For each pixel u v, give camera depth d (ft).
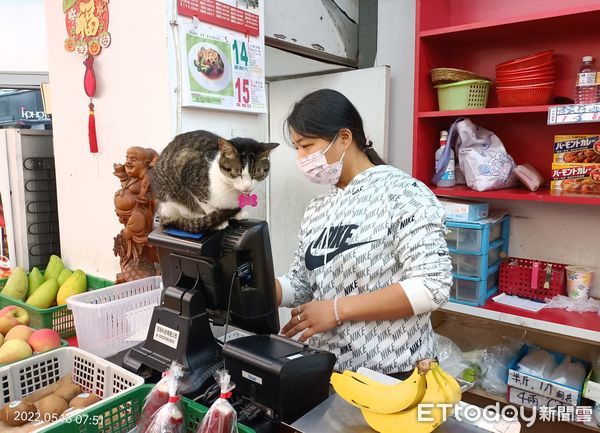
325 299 4.16
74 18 6.12
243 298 3.04
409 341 3.91
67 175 6.75
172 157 4.33
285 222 9.30
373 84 8.01
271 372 2.75
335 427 2.72
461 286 6.65
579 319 5.87
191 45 5.28
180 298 3.19
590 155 6.23
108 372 3.46
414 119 6.89
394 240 3.81
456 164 7.13
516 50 6.94
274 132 9.30
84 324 4.48
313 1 7.57
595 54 6.34
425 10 6.73
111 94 5.86
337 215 4.16
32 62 10.09
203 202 4.09
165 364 3.17
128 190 5.28
